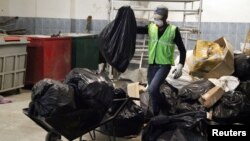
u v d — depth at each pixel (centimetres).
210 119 387
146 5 682
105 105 290
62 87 271
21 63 542
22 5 774
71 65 630
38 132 362
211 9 652
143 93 409
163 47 344
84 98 280
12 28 768
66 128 277
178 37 348
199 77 481
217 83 426
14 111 438
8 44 506
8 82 519
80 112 278
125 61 336
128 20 335
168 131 303
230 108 384
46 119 263
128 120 341
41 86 271
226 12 646
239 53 516
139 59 663
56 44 582
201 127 296
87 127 290
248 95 431
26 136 349
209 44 485
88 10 734
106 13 723
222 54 466
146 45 644
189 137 294
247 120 383
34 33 771
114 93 328
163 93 383
